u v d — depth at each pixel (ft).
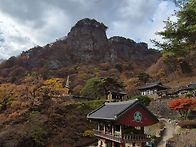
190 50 39.42
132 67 427.33
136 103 110.11
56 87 225.35
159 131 145.18
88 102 203.00
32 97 199.31
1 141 143.64
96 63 437.58
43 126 166.91
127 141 106.83
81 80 318.04
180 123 141.38
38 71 371.76
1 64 416.87
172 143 117.70
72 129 171.63
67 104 197.16
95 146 157.58
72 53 460.96
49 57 428.56
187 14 36.63
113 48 494.59
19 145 144.36
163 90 247.91
